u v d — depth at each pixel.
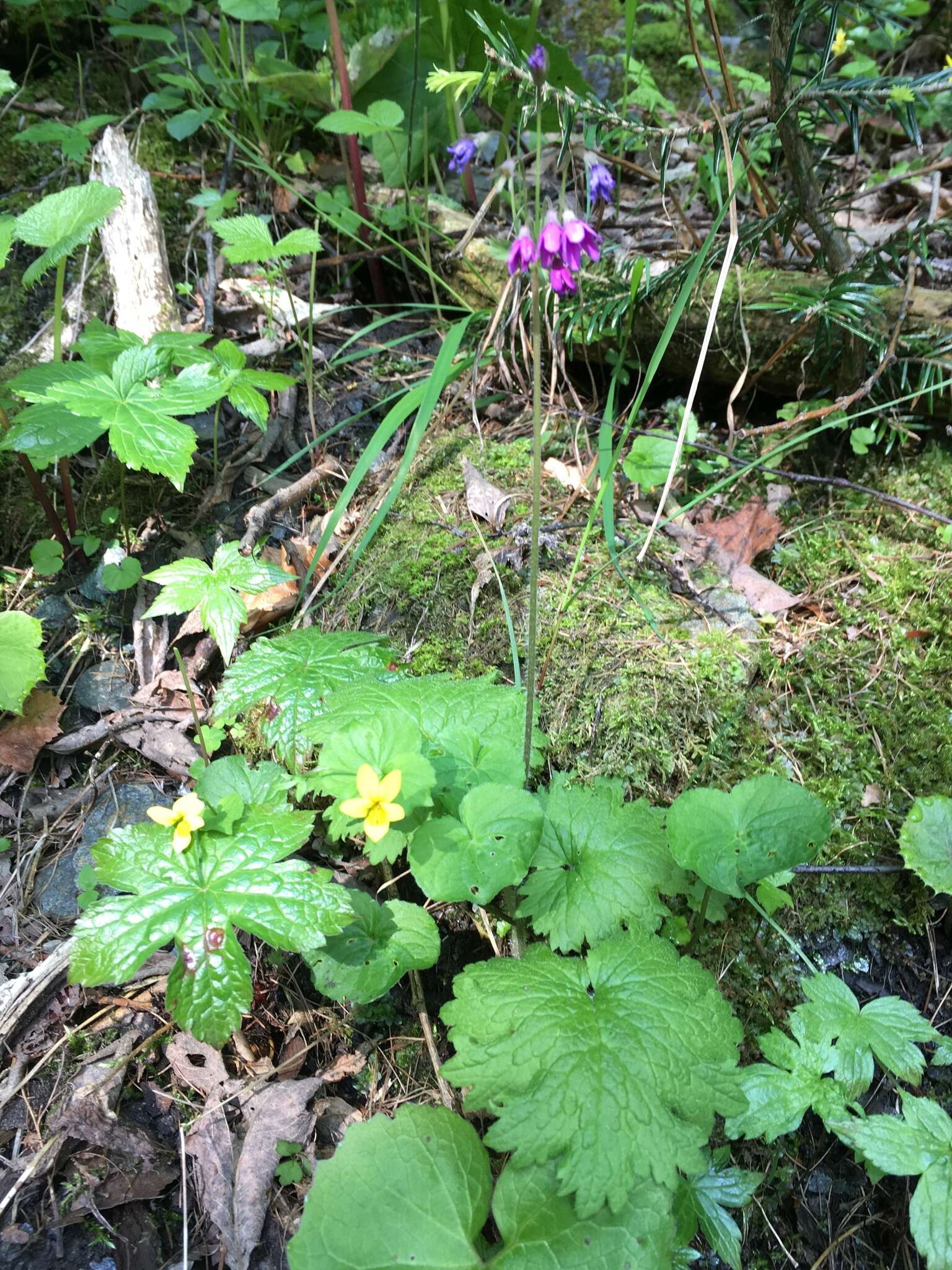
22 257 0.42
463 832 0.24
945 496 0.36
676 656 0.31
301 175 0.48
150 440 0.28
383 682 0.29
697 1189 0.24
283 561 0.36
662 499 0.32
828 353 0.35
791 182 0.38
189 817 0.24
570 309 0.38
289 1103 0.26
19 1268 0.22
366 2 0.44
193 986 0.23
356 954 0.25
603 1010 0.22
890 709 0.31
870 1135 0.24
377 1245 0.21
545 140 0.46
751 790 0.24
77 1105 0.25
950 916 0.30
